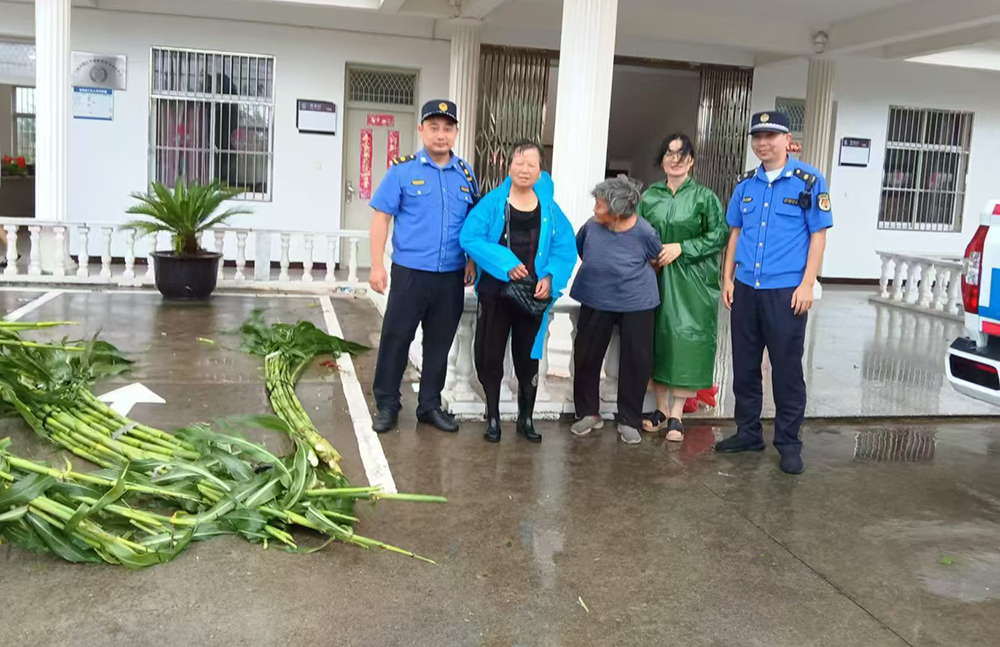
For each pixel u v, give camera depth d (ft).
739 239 14.56
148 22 34.14
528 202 14.11
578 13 17.87
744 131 39.68
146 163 35.01
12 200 43.50
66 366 14.03
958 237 44.24
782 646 8.87
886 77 41.70
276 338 20.02
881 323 30.94
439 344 15.33
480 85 35.99
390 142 37.40
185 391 16.99
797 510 12.55
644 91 43.98
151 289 29.63
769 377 21.77
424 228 14.58
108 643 8.25
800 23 34.63
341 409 16.43
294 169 36.22
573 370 16.53
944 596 10.09
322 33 35.42
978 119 43.29
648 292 14.93
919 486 13.84
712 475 13.89
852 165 42.16
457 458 14.05
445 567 10.19
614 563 10.53
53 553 9.93
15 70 34.78
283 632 8.61
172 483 10.87
